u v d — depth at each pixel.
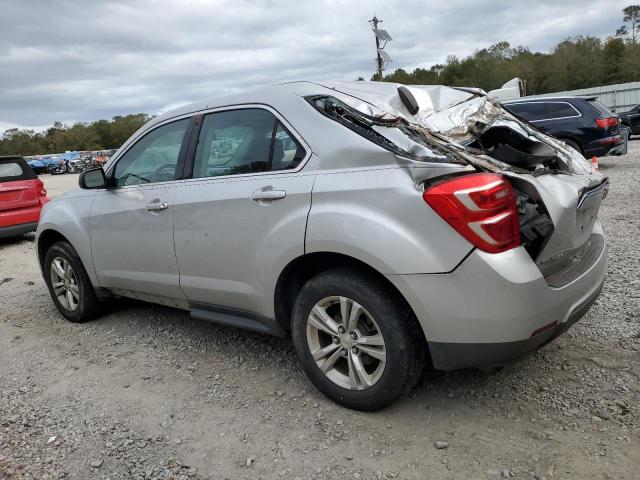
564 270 2.93
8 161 9.30
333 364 3.08
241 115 3.44
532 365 3.38
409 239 2.60
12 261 8.10
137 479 2.60
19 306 5.59
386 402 2.88
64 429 3.08
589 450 2.54
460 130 3.45
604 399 2.94
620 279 4.74
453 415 2.93
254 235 3.20
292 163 3.09
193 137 3.70
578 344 3.59
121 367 3.88
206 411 3.18
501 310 2.50
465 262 2.50
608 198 8.84
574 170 3.39
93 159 41.91
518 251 2.55
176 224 3.66
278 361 3.77
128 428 3.05
